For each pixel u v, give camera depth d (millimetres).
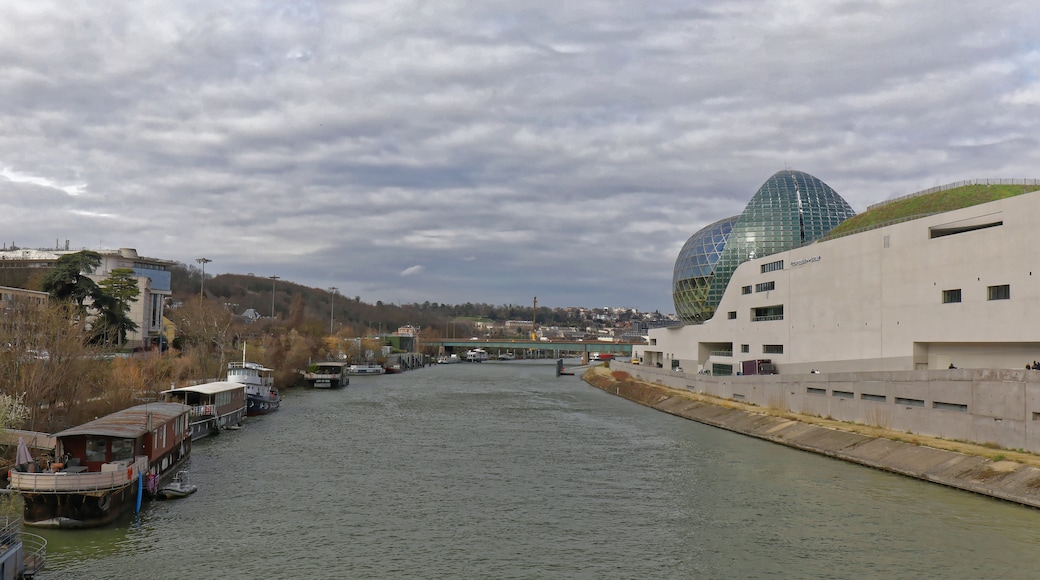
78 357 89250
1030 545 50875
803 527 55938
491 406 142125
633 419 122375
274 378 180000
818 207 169250
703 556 49812
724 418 114312
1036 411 68062
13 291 126062
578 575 46406
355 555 49781
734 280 150000
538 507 62094
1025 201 75312
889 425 87188
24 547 48750
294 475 73688
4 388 79625
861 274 102875
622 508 61812
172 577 45250
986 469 66625
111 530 54375
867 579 45312
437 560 48969
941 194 119688
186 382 124562
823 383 101625
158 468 68938
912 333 92062
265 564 47844
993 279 79188
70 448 61625
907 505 61500
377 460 81750
